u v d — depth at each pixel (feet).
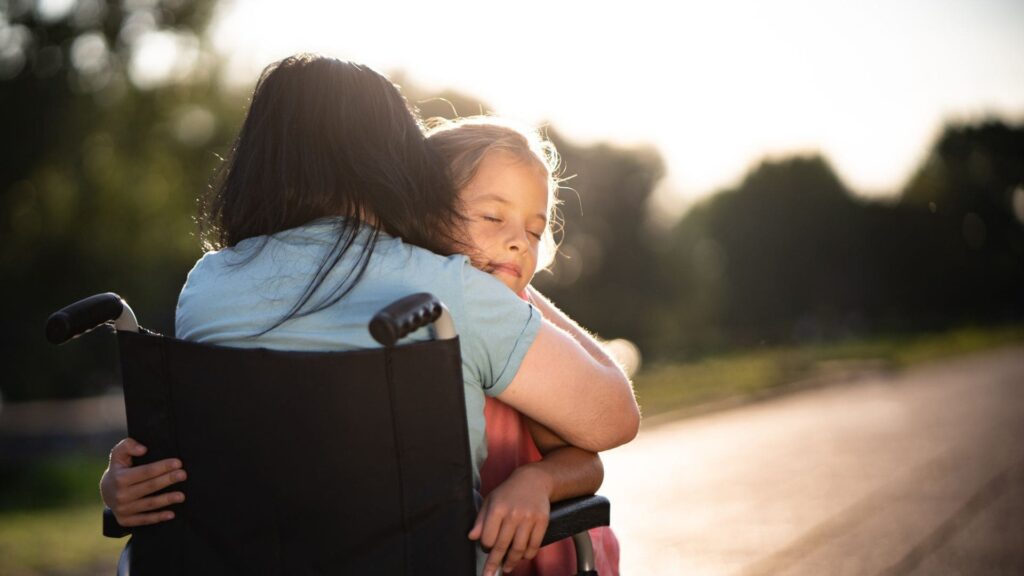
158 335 5.58
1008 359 101.09
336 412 5.18
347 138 5.88
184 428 5.54
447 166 6.45
